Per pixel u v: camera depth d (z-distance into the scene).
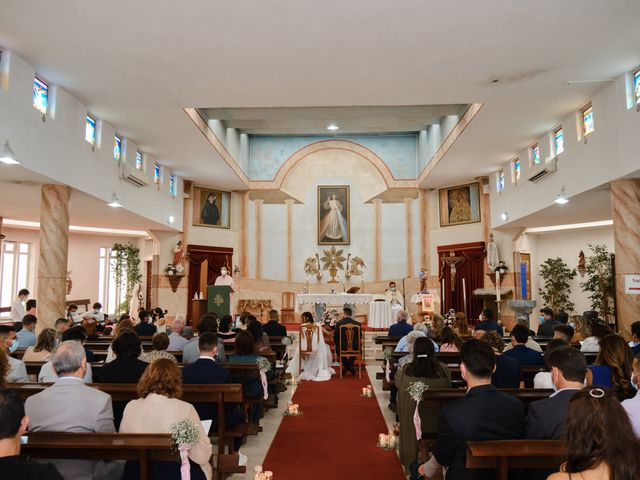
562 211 14.63
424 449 4.74
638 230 9.98
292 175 22.44
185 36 8.38
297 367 11.20
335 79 10.27
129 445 3.16
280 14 7.70
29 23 7.90
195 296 18.61
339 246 22.25
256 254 21.80
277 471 5.50
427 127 19.64
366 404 8.73
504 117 12.66
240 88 10.71
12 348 8.16
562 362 3.23
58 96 10.30
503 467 2.87
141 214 15.23
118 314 21.94
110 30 8.15
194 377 5.24
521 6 7.51
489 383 3.47
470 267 19.73
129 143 14.47
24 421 2.20
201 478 3.64
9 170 9.24
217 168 17.95
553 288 20.45
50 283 10.25
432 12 7.66
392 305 18.16
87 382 5.27
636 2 7.42
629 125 9.62
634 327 6.44
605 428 1.81
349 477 5.32
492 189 18.83
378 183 22.28
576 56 9.18
